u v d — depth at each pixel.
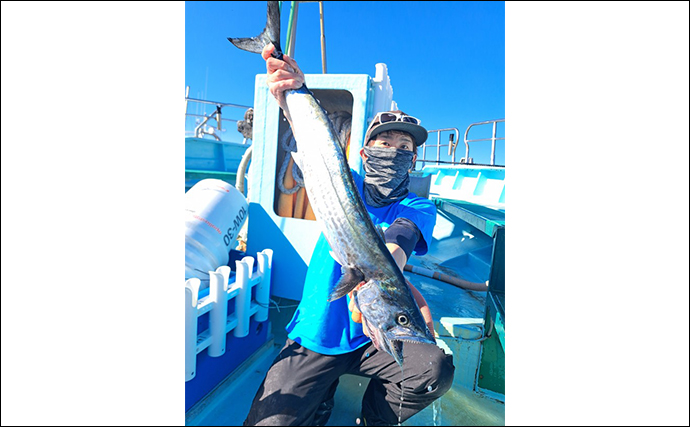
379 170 2.01
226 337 2.01
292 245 2.58
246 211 2.43
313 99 1.70
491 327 2.20
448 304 2.71
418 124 2.03
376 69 2.44
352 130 2.39
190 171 5.96
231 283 2.09
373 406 1.83
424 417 1.95
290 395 1.66
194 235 2.09
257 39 1.84
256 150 2.62
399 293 1.49
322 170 1.62
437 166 7.06
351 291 1.60
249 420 1.66
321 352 1.74
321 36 2.96
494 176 5.64
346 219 1.55
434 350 1.69
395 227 1.82
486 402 2.12
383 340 1.50
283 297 2.61
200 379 1.83
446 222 4.79
